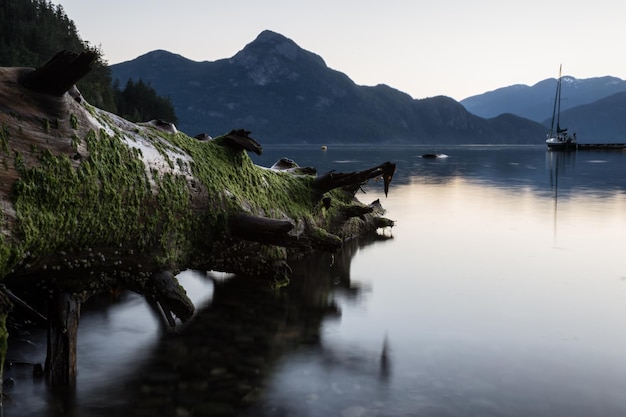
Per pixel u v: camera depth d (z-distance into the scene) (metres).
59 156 5.25
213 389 5.69
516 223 17.38
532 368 6.29
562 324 7.80
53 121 5.24
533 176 39.31
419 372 6.18
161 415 5.11
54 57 4.89
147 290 6.65
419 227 16.77
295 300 9.08
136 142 6.48
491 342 7.10
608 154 85.81
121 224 5.99
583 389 5.73
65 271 5.72
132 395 5.51
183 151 7.47
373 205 18.23
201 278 10.51
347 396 5.57
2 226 4.70
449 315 8.25
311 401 5.46
